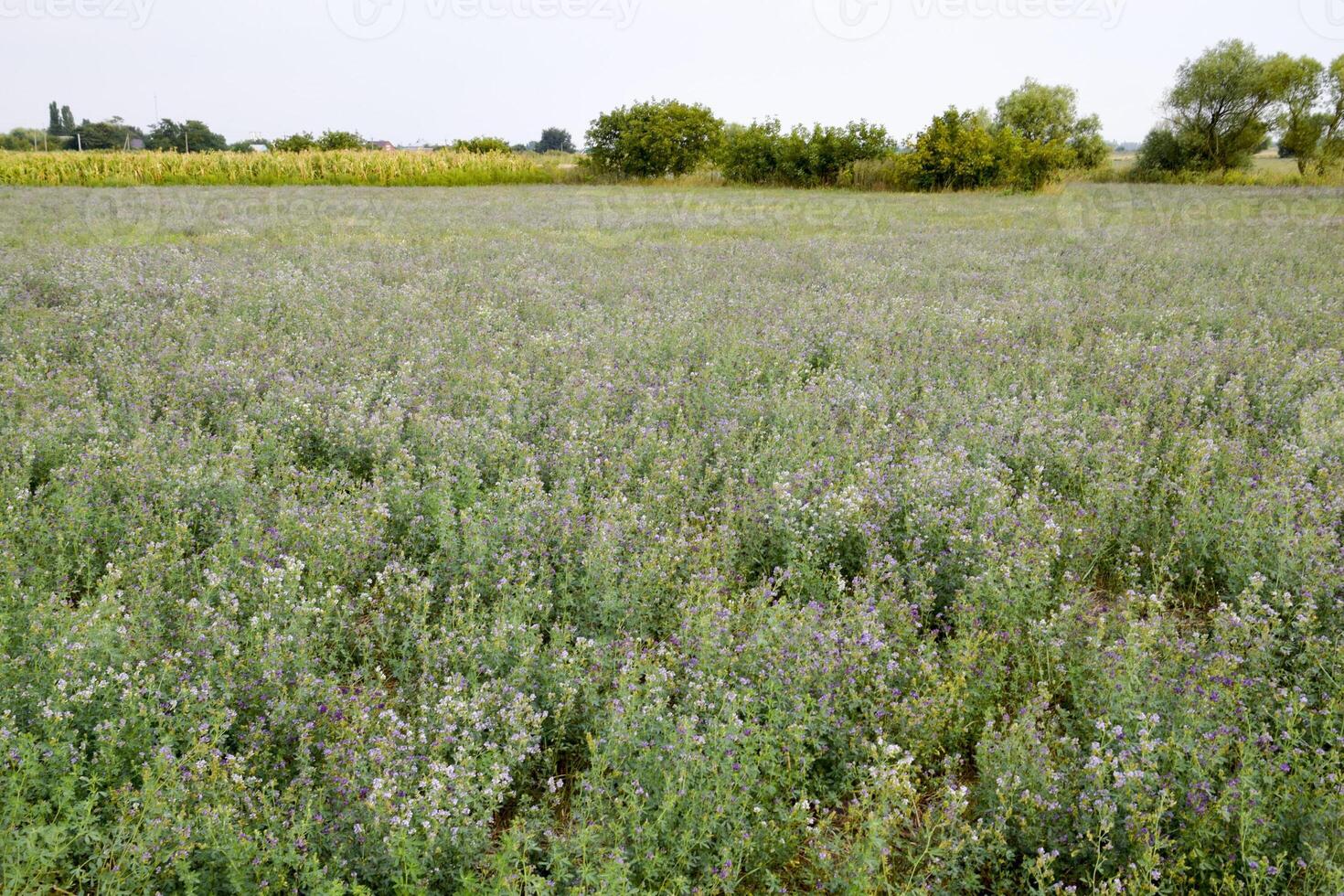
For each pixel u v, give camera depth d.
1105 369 9.70
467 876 3.40
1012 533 6.03
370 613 5.17
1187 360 9.91
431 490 6.52
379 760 3.77
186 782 3.64
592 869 3.40
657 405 8.48
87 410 7.54
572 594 5.52
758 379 9.78
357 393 8.38
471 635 4.88
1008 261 17.91
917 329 11.62
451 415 8.24
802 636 4.74
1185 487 6.95
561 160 65.69
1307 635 5.02
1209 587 6.13
